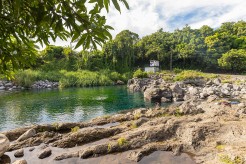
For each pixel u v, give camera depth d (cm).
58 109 2466
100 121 1684
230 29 9462
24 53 257
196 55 7250
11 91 4100
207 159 996
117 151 1127
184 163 991
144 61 7812
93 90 4269
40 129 1481
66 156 1084
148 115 1730
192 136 1167
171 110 1777
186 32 9375
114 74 5978
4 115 2177
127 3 174
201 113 1712
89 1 175
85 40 194
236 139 1112
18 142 1275
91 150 1103
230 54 6300
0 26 208
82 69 6400
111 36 199
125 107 2588
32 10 181
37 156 1106
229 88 3441
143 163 1008
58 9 184
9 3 188
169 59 7625
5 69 268
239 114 1522
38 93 3781
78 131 1383
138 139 1205
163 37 8950
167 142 1188
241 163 886
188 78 4491
